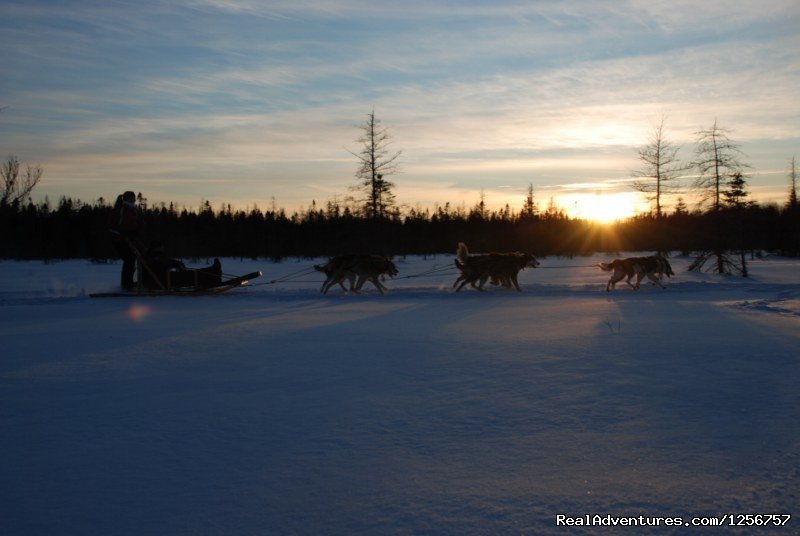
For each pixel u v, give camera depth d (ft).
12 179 117.39
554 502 13.69
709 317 41.34
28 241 155.74
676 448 16.69
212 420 19.79
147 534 12.59
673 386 23.00
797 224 158.40
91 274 93.76
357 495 14.19
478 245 172.04
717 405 20.56
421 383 24.11
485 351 30.12
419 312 46.09
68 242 156.15
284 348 31.63
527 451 16.67
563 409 20.38
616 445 16.99
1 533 12.66
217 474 15.49
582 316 42.34
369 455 16.60
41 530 12.80
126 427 19.17
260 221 172.55
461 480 14.90
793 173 168.96
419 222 183.83
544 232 171.53
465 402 21.42
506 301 52.95
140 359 29.19
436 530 12.58
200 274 60.03
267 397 22.38
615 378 24.32
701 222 97.91
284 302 54.24
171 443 17.72
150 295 59.31
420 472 15.40
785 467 15.31
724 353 28.76
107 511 13.60
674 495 13.93
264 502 13.92
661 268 63.41
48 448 17.43
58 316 45.50
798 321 39.27
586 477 14.93
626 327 36.99
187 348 31.86
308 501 13.93
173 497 14.23
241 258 148.56
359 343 32.86
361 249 120.37
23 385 24.41
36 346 32.73
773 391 22.18
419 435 18.12
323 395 22.57
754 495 13.87
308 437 18.10
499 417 19.69
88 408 21.24
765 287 63.62
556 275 89.40
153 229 160.04
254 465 16.02
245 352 30.68
